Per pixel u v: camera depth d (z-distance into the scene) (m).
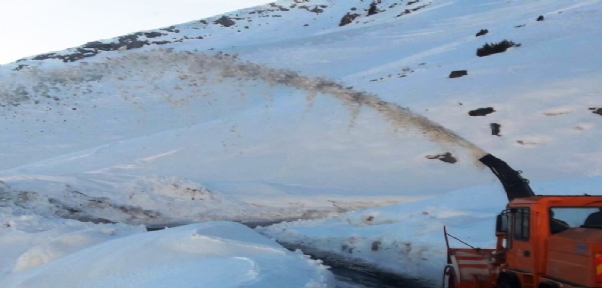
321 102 43.03
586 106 33.12
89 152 41.03
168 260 11.35
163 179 31.58
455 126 34.66
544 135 31.70
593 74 36.25
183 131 42.69
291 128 39.34
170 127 45.56
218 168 35.06
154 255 11.62
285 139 37.91
